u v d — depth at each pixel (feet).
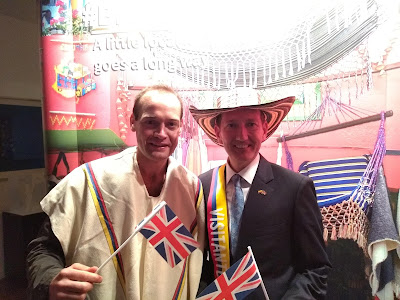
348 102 5.62
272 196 3.98
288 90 5.87
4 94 6.23
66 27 6.49
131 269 3.65
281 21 5.83
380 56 5.42
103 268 3.64
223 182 4.35
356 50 5.55
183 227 3.58
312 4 5.69
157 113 3.67
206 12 6.08
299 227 3.84
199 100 6.18
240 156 4.13
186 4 6.15
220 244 4.05
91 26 6.46
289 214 3.90
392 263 5.55
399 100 5.37
